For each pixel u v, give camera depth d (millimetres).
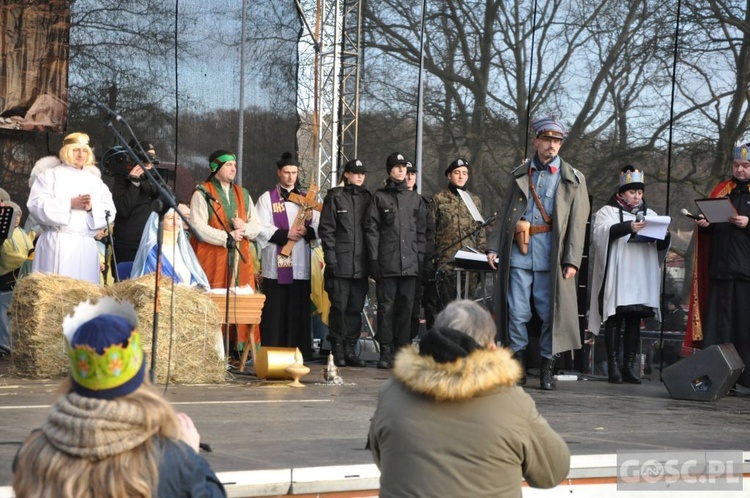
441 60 12641
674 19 11344
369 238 10250
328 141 13305
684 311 10789
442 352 3258
